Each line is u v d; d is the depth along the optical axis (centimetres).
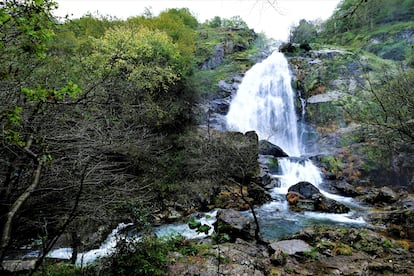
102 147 673
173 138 1529
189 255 653
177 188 1269
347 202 1372
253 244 837
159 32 1738
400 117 812
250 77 2559
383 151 1586
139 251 568
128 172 1111
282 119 2241
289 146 2128
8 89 445
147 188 1157
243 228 878
